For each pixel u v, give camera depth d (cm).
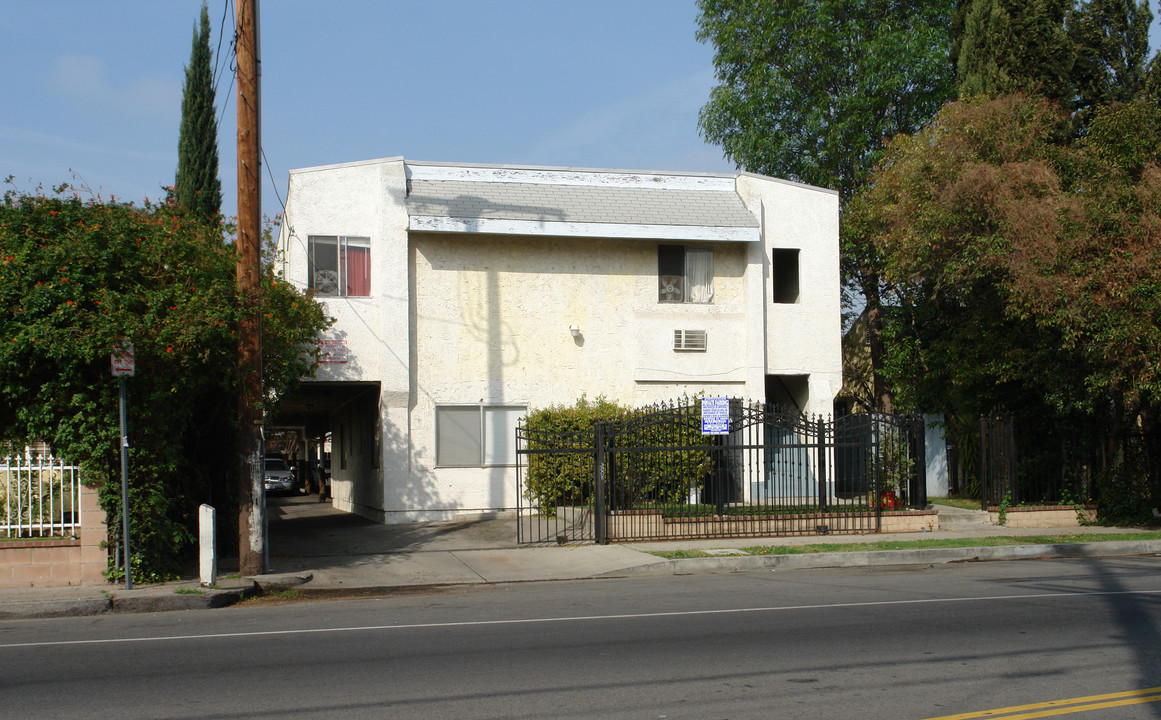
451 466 2033
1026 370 1947
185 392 1293
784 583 1260
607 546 1589
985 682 696
